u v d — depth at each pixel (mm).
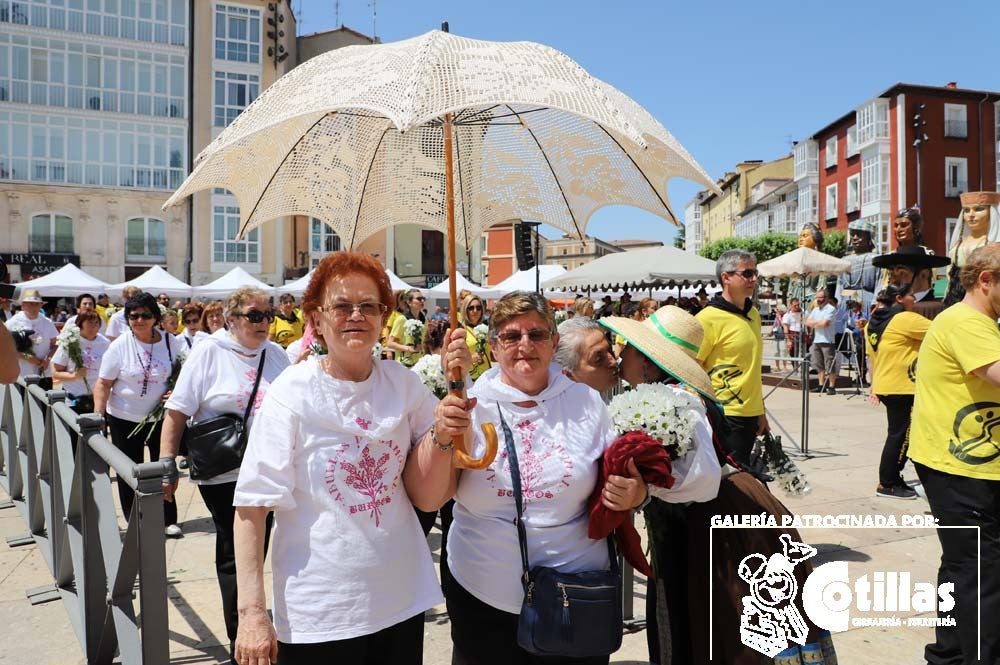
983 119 36625
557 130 3221
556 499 2201
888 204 37031
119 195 33500
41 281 21172
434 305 24688
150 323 5281
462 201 3402
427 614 4004
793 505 5824
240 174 2857
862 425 9688
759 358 4406
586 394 2361
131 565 2898
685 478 2246
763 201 54625
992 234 6355
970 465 2865
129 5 33500
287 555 1988
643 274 12164
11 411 6082
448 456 2059
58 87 32562
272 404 2002
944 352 2941
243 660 1814
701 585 2385
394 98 2041
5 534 5297
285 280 36906
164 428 3527
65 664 3441
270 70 36094
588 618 2066
